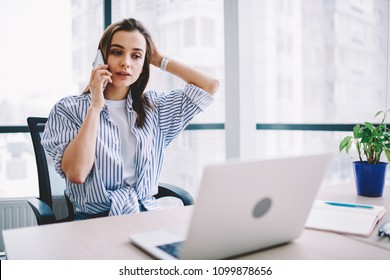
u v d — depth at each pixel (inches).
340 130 95.3
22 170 93.4
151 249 31.5
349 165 94.9
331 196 53.1
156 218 42.2
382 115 87.7
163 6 100.9
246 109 109.1
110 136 59.4
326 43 96.8
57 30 93.5
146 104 65.1
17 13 90.4
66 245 33.6
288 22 104.2
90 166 55.2
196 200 25.5
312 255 31.6
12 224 90.0
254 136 111.8
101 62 59.6
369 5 88.5
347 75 93.5
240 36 106.2
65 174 56.7
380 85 87.8
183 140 105.2
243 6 106.7
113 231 37.4
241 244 30.4
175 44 102.7
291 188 30.3
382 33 86.8
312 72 100.0
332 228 37.7
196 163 107.3
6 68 90.2
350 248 33.1
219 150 110.4
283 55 105.9
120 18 97.0
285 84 106.0
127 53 59.2
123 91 63.0
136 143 60.9
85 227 38.7
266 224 30.6
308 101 101.4
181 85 101.2
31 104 92.5
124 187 60.0
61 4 93.5
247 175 26.8
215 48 107.4
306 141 103.3
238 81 106.4
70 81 94.9
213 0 106.3
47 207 53.7
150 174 62.3
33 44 92.0
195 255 28.5
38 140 62.6
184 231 36.4
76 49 94.6
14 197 92.4
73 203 61.4
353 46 91.9
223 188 26.1
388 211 44.8
